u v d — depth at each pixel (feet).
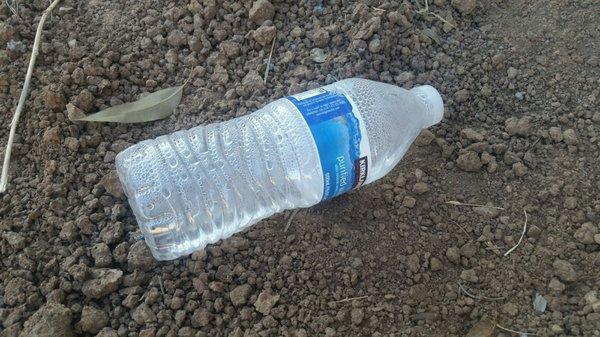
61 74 1.22
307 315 1.00
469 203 1.12
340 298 1.02
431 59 1.28
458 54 1.29
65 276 1.01
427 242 1.08
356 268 1.05
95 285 0.99
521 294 1.03
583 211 1.10
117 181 1.09
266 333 0.98
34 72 1.23
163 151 1.04
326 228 1.08
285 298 1.02
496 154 1.17
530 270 1.05
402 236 1.08
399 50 1.27
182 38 1.28
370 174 1.02
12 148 1.13
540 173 1.15
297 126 0.97
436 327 1.00
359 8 1.27
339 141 0.97
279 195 1.05
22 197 1.09
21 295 0.98
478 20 1.35
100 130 1.18
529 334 0.98
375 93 1.04
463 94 1.23
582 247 1.07
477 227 1.09
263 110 1.07
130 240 1.06
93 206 1.08
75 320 0.98
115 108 1.19
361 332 0.99
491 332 0.99
